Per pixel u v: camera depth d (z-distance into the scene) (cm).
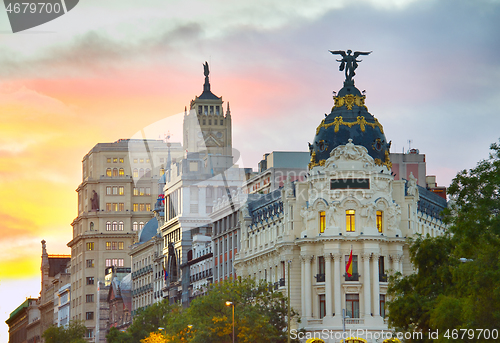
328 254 15550
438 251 11412
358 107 16425
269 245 17212
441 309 10012
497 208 9350
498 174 9294
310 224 15925
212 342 14112
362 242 15550
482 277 9069
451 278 11069
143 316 19550
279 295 15062
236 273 18812
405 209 16162
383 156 16200
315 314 15700
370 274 15525
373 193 15750
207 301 14550
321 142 16200
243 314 14212
